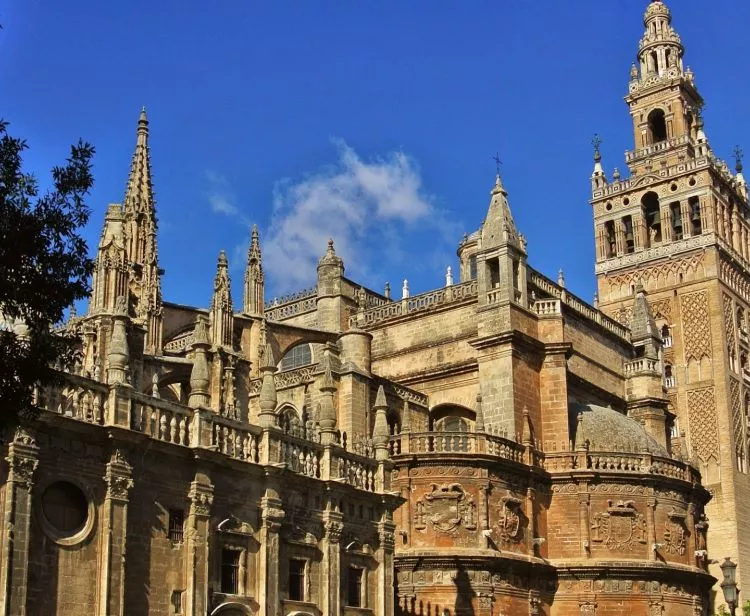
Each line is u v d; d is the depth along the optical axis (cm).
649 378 7656
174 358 5159
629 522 6266
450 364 6962
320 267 8088
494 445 6031
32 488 3194
